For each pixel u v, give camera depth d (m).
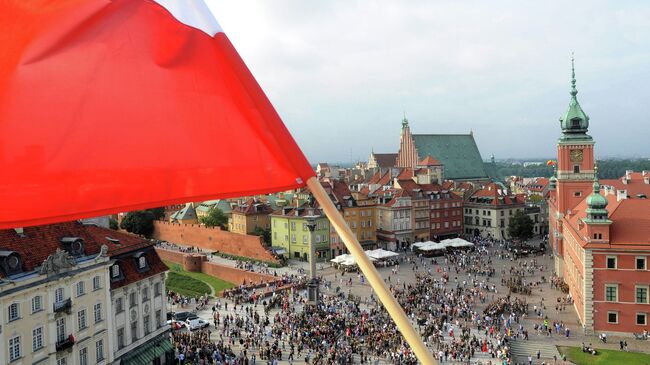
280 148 7.09
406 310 97.62
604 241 85.44
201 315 100.75
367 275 6.71
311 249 103.50
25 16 6.45
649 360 75.50
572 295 104.88
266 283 120.50
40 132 6.33
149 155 6.70
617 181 139.88
